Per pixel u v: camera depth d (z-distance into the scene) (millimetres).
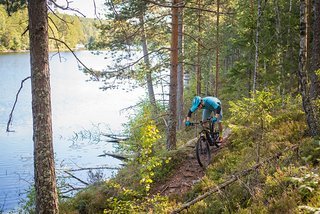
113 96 48438
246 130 10336
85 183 15555
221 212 6703
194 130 21203
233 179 7566
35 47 6773
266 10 16891
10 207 13633
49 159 6977
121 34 17359
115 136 26172
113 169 18516
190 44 24297
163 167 10391
